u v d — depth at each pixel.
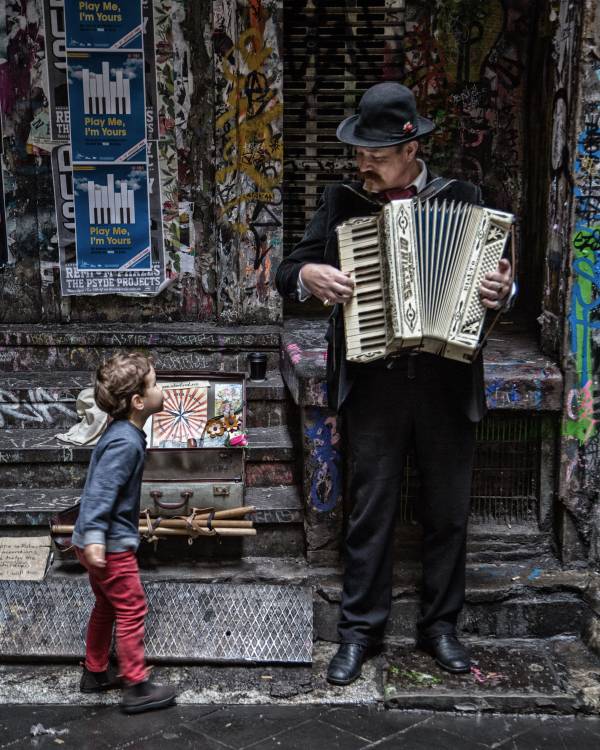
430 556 3.52
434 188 3.18
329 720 3.25
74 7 4.73
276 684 3.44
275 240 4.95
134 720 3.23
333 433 3.84
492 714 3.31
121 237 4.98
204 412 4.10
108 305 5.09
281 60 4.75
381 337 3.09
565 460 3.87
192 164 4.93
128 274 5.02
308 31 5.20
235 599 3.71
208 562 3.98
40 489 4.25
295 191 5.41
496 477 4.05
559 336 3.91
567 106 3.80
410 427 3.35
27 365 4.86
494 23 5.16
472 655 3.64
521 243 5.34
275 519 3.98
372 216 3.09
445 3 5.14
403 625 3.76
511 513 4.08
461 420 3.35
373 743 3.12
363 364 3.31
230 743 3.10
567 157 3.80
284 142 5.34
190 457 3.95
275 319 5.03
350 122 3.29
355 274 3.10
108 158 4.89
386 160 3.12
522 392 3.81
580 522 3.91
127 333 4.82
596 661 3.61
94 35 4.76
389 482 3.39
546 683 3.44
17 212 4.93
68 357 4.85
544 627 3.79
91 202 4.94
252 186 4.88
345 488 3.89
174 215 4.98
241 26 4.71
